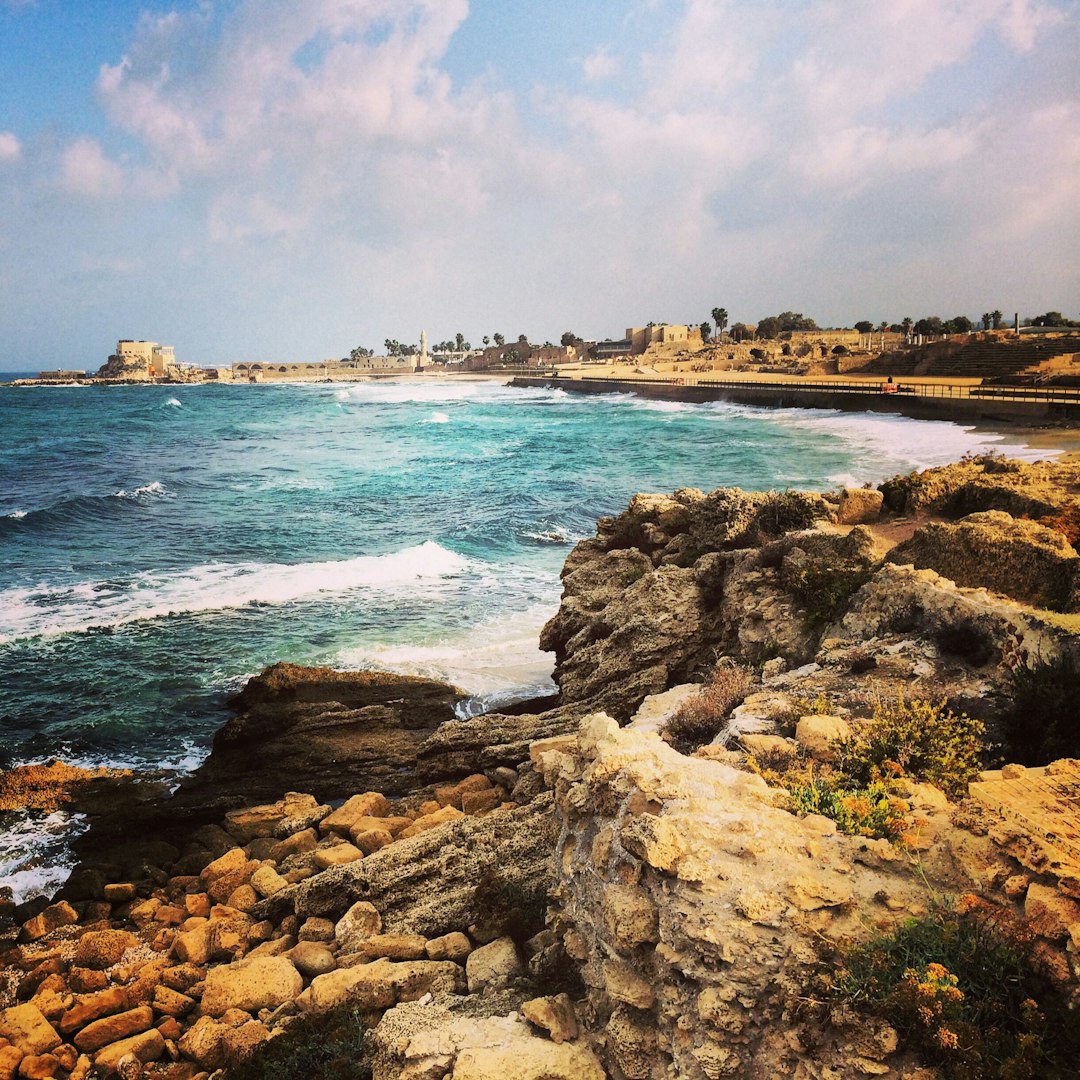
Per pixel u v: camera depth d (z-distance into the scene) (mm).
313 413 131125
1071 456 37156
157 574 32594
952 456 49562
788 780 9008
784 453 58156
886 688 11711
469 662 23547
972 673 11609
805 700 11703
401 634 25703
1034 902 5941
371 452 74375
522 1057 7152
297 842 15875
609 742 8797
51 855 16281
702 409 106688
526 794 15719
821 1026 5891
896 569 14227
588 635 20359
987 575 14289
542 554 35438
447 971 10461
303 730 20141
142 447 80750
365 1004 10195
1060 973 5617
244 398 186000
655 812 7801
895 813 7555
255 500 49062
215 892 14570
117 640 25516
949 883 6703
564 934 8578
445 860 12867
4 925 14289
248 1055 9961
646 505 24078
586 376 172750
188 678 22938
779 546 18016
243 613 27766
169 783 18547
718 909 6535
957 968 5910
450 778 18234
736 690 13578
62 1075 10758
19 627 26500
